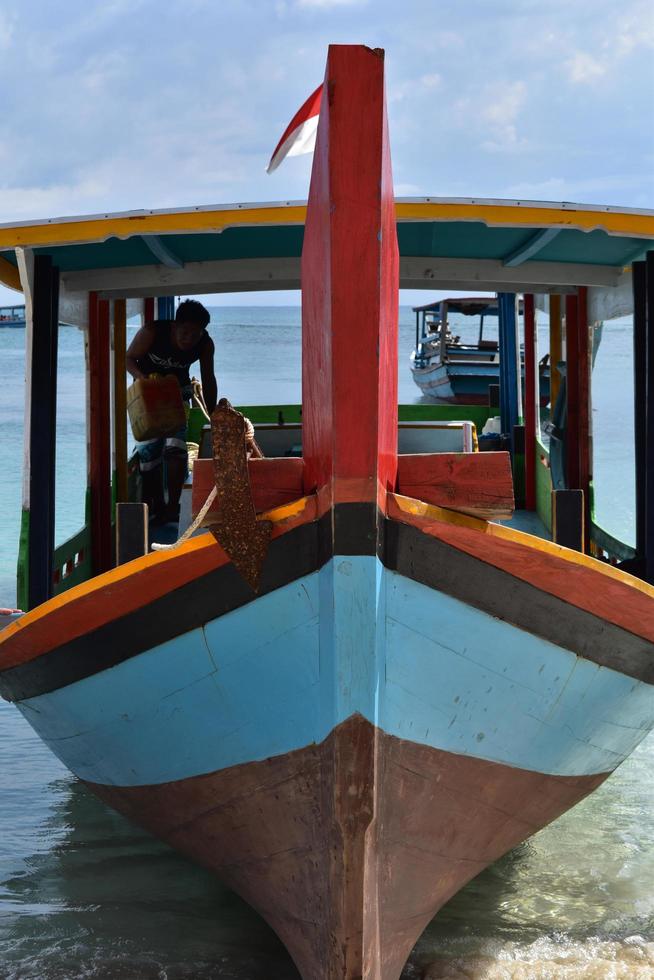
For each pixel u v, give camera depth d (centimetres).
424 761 400
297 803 399
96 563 866
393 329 367
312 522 362
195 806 434
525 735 421
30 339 650
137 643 400
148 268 787
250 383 4488
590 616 405
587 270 824
